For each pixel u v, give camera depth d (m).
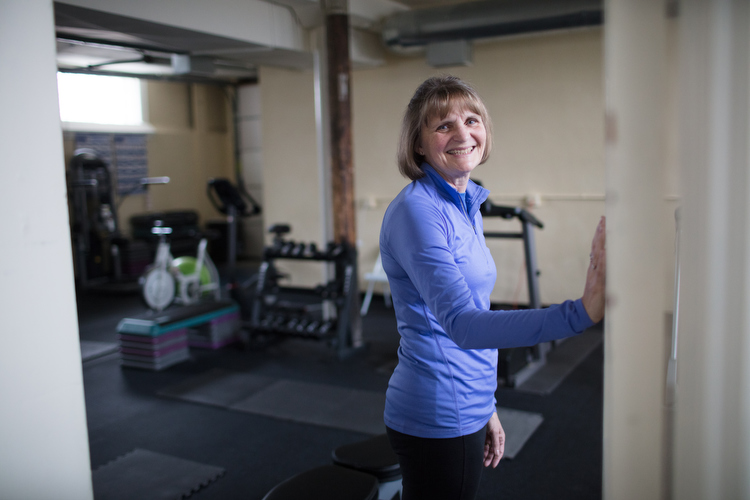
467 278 1.22
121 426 3.41
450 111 1.18
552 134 5.67
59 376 1.22
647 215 0.74
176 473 2.81
